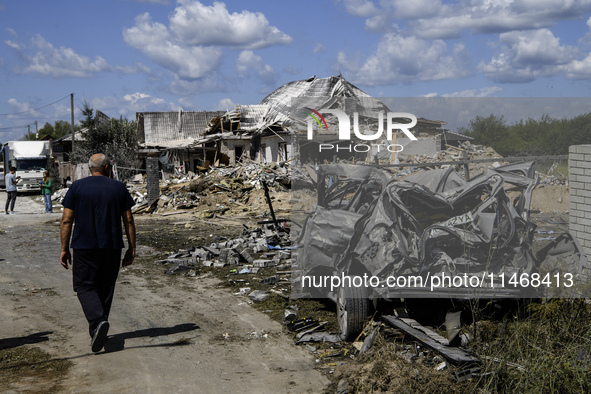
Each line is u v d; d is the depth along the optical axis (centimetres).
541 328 486
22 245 1248
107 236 529
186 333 590
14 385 446
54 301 732
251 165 2748
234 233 1411
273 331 592
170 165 3741
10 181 2105
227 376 468
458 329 471
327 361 499
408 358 469
